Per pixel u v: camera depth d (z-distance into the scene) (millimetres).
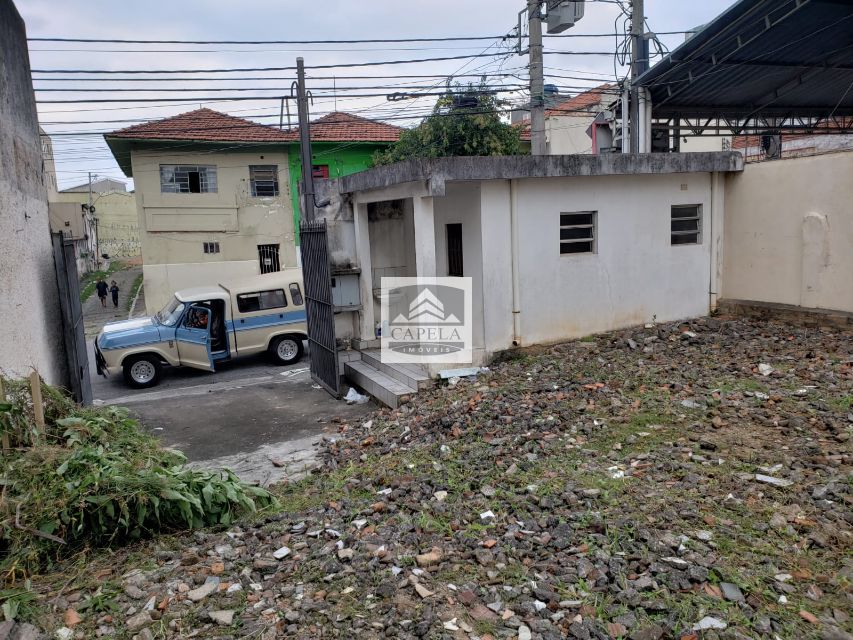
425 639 3121
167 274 22625
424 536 4285
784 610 3182
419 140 20312
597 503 4445
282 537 4559
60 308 8516
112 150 22422
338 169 24844
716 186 10359
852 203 8734
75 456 4488
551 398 7020
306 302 10984
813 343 8250
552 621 3219
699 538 3861
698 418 6043
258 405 9602
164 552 4270
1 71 6297
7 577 3764
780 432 5465
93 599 3600
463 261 9430
